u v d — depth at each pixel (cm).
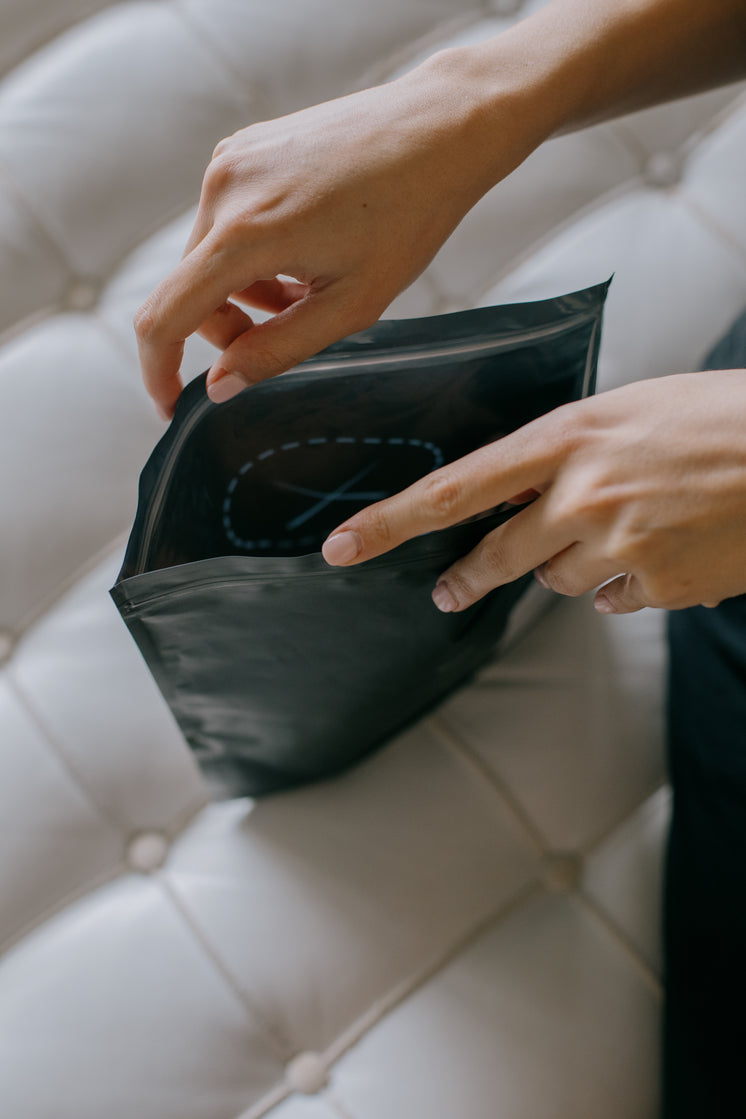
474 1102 49
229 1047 50
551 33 43
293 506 47
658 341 61
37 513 58
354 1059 50
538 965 52
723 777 49
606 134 65
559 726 56
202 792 56
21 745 55
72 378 60
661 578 38
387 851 53
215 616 40
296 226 37
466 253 63
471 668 55
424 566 40
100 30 67
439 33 67
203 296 38
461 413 44
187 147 64
